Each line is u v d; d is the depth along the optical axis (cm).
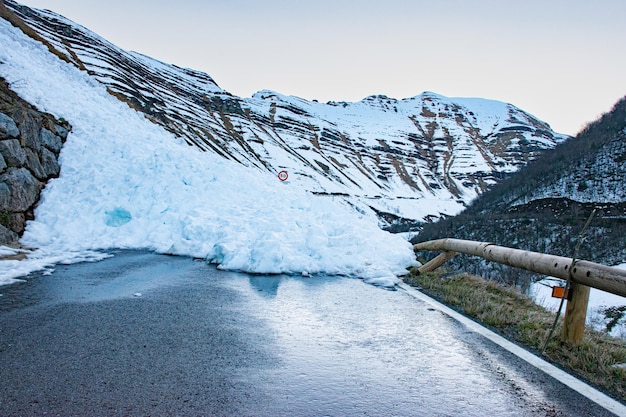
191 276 640
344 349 366
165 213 953
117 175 1030
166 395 262
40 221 873
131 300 491
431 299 575
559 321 459
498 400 277
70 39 11619
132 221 927
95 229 900
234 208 983
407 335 413
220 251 754
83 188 979
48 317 413
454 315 493
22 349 329
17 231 819
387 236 904
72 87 1470
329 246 816
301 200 1053
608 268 344
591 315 1961
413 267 789
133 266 690
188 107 12988
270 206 994
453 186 18375
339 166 15975
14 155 895
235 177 1148
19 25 1816
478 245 600
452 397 280
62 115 1154
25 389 262
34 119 1011
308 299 539
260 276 670
